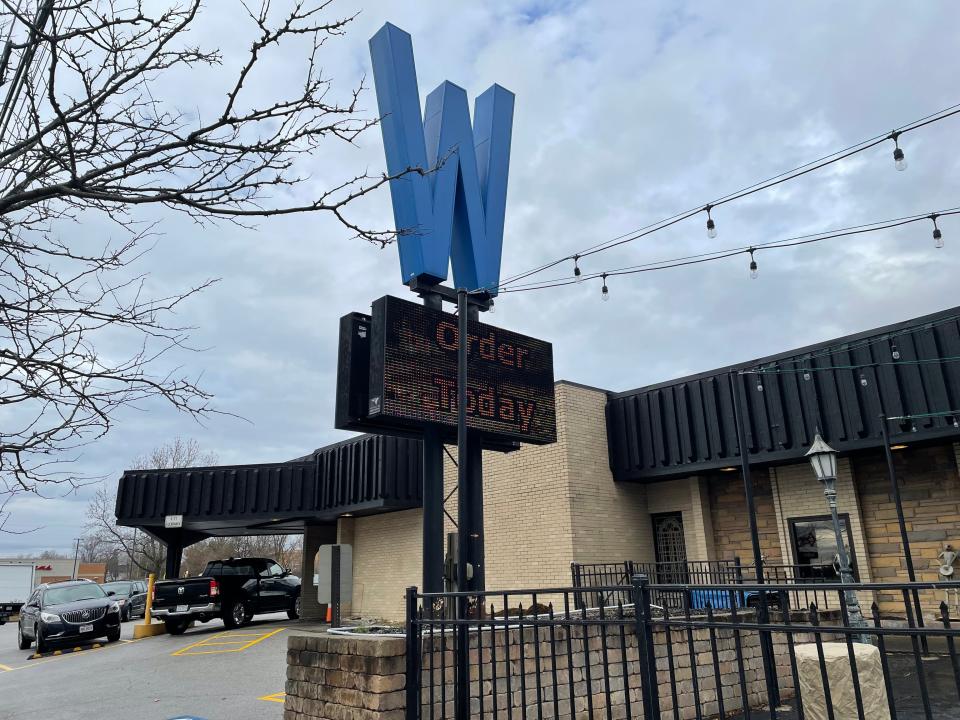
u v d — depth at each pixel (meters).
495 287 9.81
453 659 4.85
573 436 15.10
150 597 18.16
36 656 15.16
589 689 3.90
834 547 13.14
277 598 19.66
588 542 14.55
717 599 10.34
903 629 2.56
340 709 5.02
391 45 9.49
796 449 12.88
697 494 15.15
